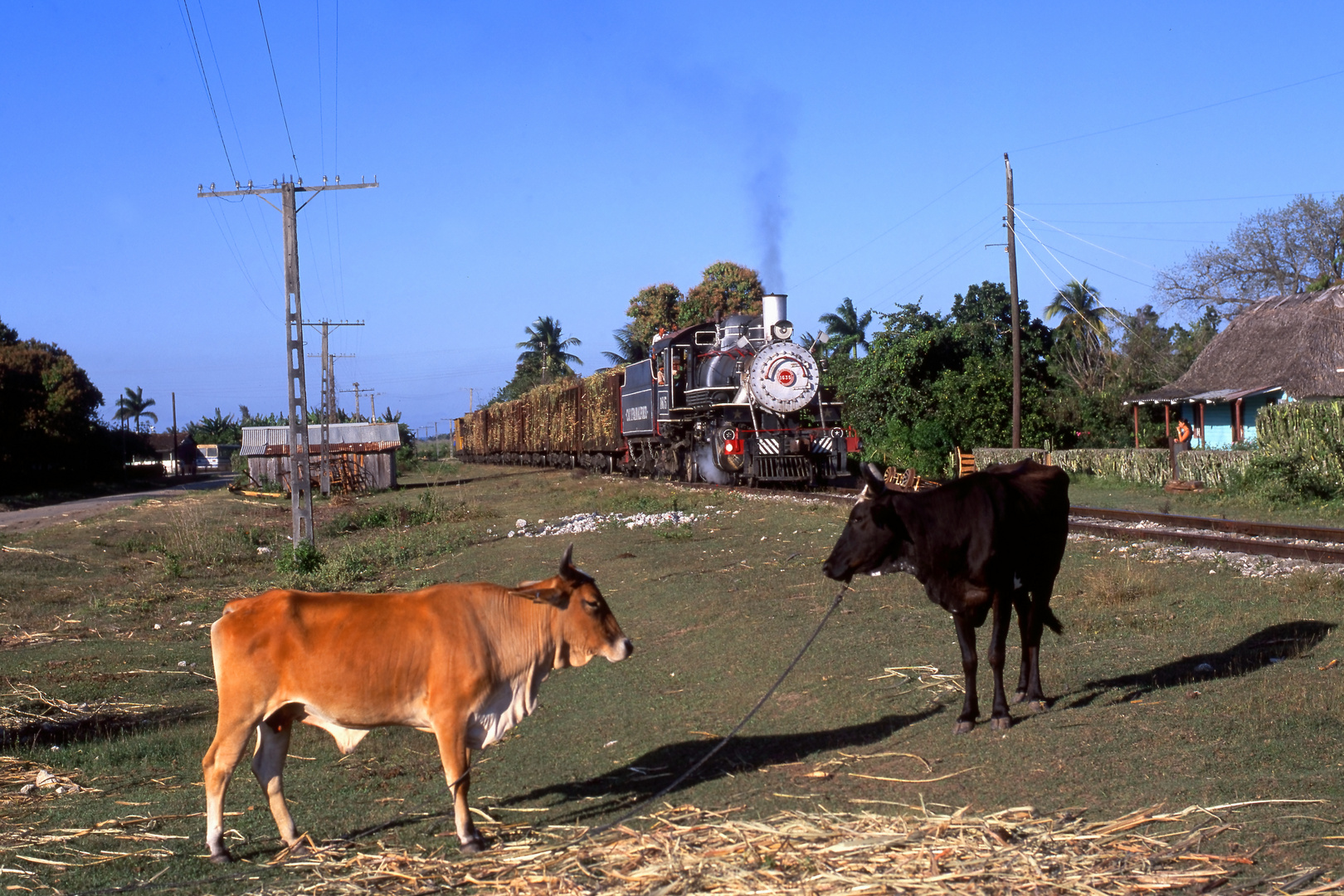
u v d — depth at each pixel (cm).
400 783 688
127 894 502
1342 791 501
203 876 523
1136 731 604
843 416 3581
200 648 1261
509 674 562
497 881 488
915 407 3378
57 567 1989
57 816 646
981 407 3247
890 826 500
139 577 1916
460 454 8225
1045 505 673
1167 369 4225
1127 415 3462
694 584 1288
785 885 445
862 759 625
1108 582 1033
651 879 466
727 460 2538
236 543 2339
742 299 6069
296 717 570
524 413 5456
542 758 714
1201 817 484
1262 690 657
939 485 654
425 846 549
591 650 580
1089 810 506
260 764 560
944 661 820
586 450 4178
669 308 6169
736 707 782
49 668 1127
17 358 5778
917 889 431
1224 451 2222
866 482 650
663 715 789
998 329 3881
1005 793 541
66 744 843
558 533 2067
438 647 544
